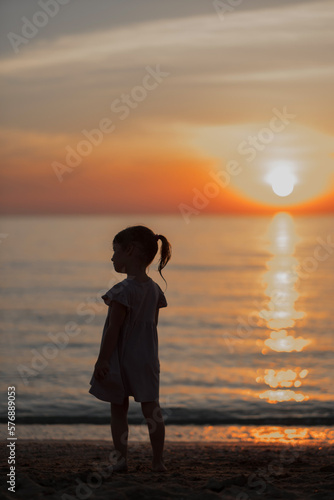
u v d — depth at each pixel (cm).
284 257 7138
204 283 4294
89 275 4738
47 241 10819
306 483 359
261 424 834
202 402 1036
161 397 1084
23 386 1180
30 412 941
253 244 10406
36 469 412
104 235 13538
